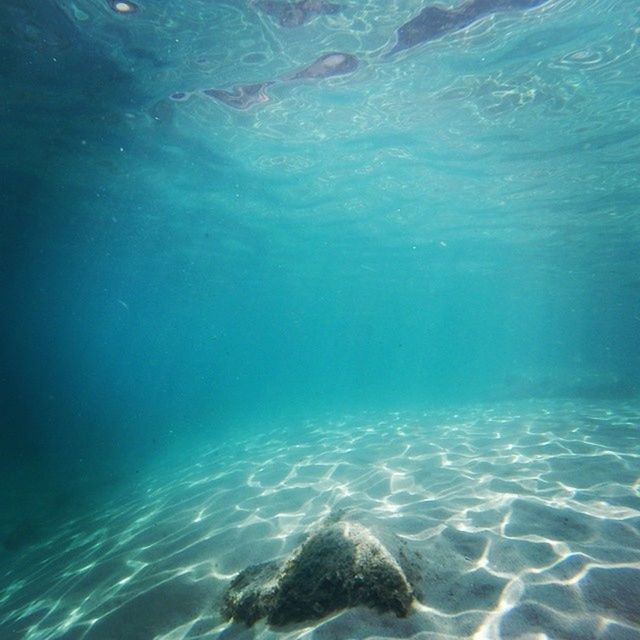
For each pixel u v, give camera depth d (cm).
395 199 2208
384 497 798
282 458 1426
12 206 2119
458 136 1521
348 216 2514
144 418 6122
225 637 422
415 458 1106
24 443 3969
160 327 10938
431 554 484
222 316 9119
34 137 1481
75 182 1881
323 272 4409
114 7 915
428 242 3111
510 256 3462
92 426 5047
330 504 812
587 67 1134
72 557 895
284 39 1024
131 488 1709
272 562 513
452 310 8769
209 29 987
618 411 1670
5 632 600
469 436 1377
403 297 6538
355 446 1440
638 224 2538
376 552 417
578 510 576
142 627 494
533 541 493
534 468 849
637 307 6719
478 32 1009
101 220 2447
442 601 397
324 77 1177
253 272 4384
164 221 2538
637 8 928
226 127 1452
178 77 1171
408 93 1258
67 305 6397
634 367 2844
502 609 380
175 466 1997
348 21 970
